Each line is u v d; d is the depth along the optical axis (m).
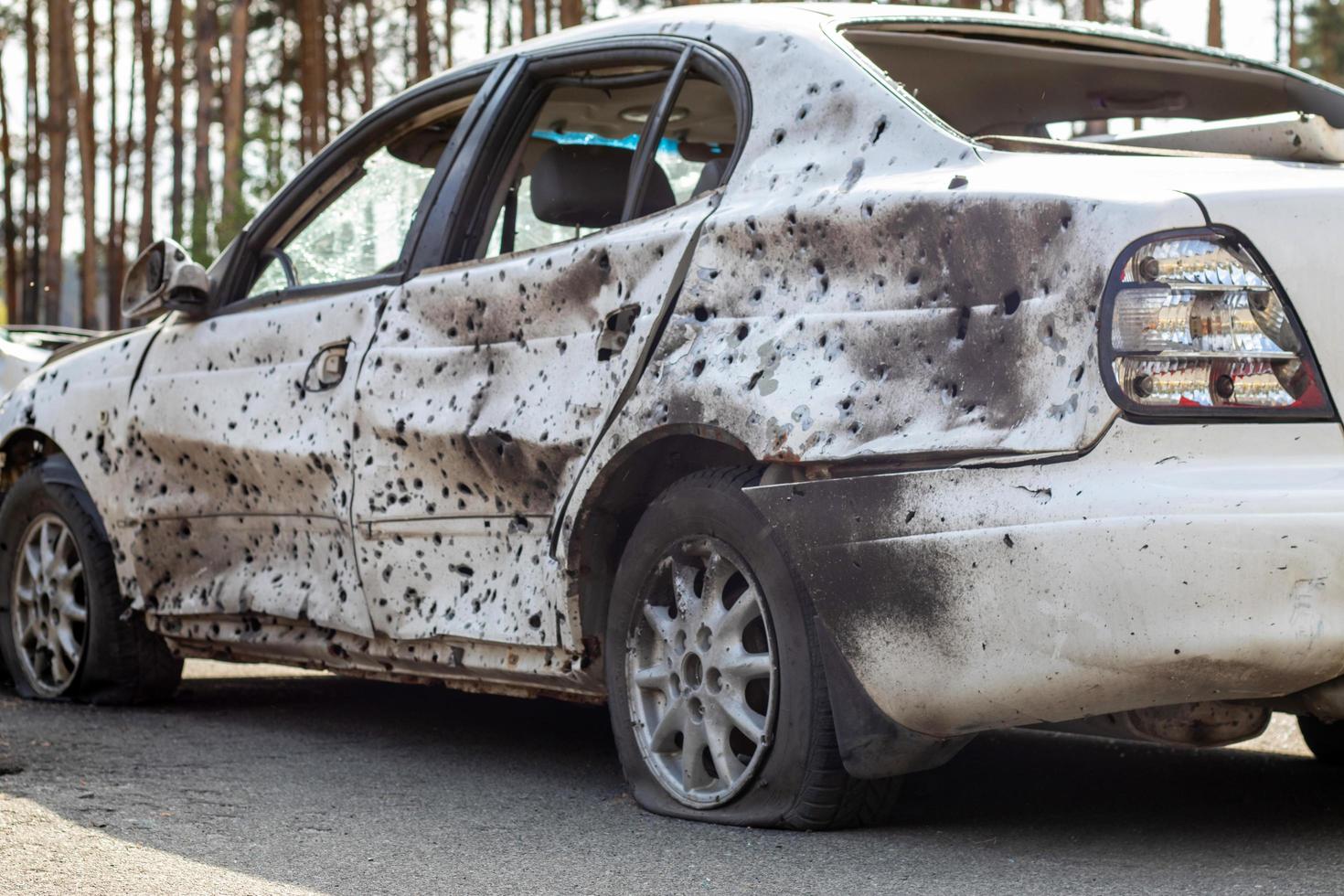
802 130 3.74
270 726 5.26
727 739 3.63
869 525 3.24
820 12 4.16
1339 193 3.13
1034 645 3.00
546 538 4.01
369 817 3.75
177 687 5.80
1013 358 3.09
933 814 3.76
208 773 4.33
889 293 3.32
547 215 4.32
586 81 4.43
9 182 44.53
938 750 3.35
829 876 3.15
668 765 3.81
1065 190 3.11
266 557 5.00
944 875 3.15
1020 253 3.12
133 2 37.44
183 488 5.25
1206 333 2.98
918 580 3.16
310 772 4.38
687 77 4.14
